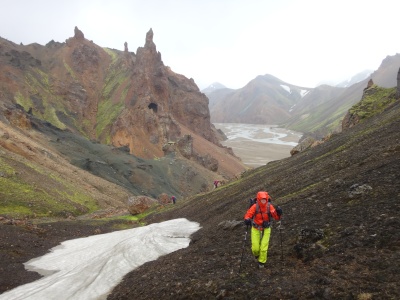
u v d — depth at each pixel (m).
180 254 16.33
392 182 12.95
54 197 44.66
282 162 41.84
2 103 87.44
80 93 163.12
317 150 36.62
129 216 42.59
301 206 15.98
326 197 15.47
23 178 44.97
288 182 25.66
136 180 84.31
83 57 184.62
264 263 9.65
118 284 14.36
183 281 10.73
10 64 153.88
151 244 21.25
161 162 104.50
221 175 130.38
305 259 9.43
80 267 17.81
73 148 86.38
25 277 16.89
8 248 21.45
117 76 181.50
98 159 86.50
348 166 20.91
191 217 31.20
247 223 9.87
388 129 26.00
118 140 124.00
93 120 155.00
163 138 133.62
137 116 135.12
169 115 149.88
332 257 8.80
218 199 33.56
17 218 33.81
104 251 21.14
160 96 175.12
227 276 9.76
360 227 9.91
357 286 7.04
